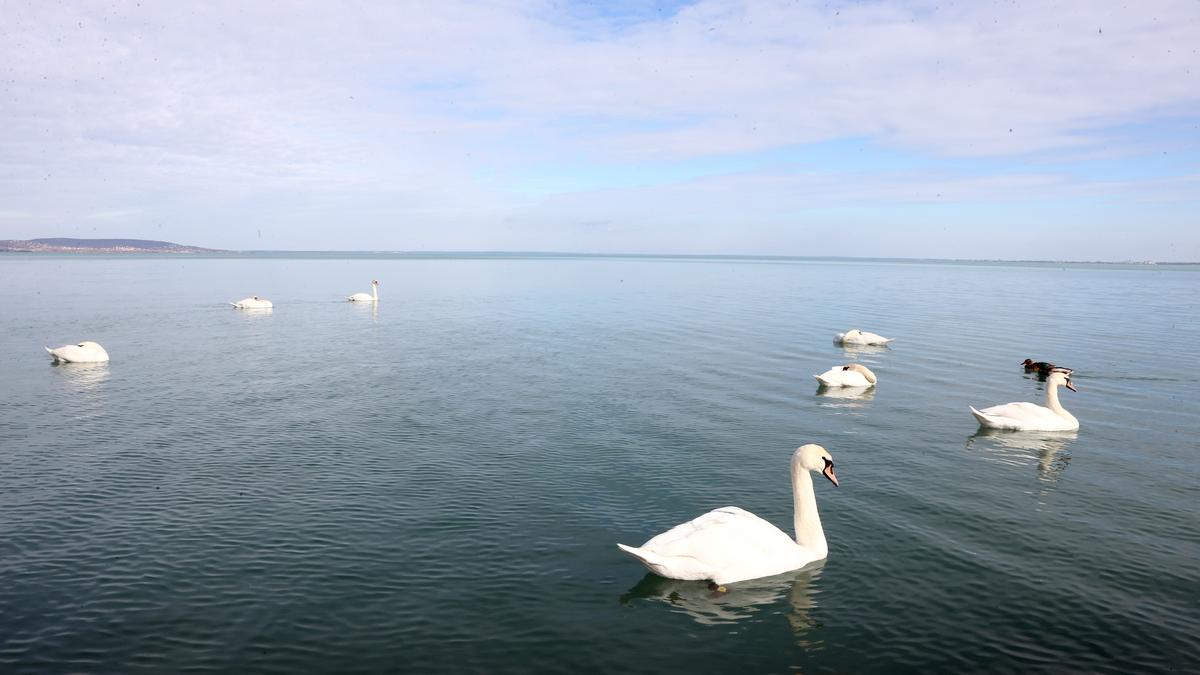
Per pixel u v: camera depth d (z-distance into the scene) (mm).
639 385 25547
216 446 17641
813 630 9672
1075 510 13891
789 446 17984
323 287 86688
